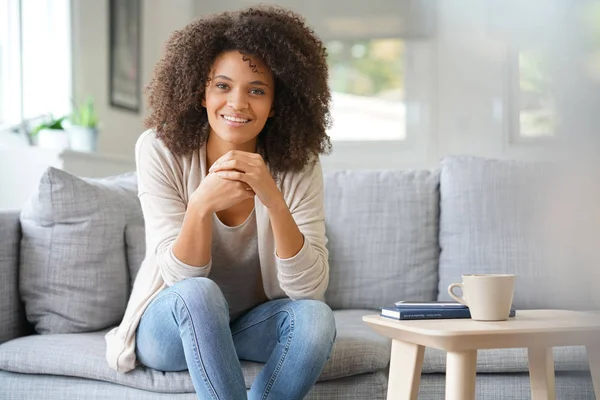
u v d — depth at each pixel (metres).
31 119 3.23
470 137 4.00
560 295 2.04
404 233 2.22
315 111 1.57
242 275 1.57
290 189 1.58
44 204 1.89
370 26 4.08
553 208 0.53
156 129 1.56
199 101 1.53
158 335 1.41
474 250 2.14
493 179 2.18
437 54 4.04
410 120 4.12
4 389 1.60
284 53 1.48
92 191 1.95
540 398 1.42
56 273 1.87
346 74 4.19
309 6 4.11
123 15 3.92
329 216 2.26
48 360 1.58
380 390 1.53
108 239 1.95
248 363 1.52
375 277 2.19
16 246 1.91
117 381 1.53
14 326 1.89
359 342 1.56
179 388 1.50
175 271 1.41
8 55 3.29
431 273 2.20
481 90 3.97
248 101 1.47
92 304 1.89
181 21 4.27
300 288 1.46
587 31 0.51
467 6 3.96
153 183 1.53
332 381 1.53
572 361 1.67
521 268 2.10
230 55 1.47
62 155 2.93
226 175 1.38
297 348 1.35
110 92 3.81
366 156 4.16
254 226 1.51
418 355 1.31
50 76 3.48
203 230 1.39
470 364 1.15
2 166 2.98
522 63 3.87
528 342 1.17
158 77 1.56
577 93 0.50
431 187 2.28
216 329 1.28
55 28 3.49
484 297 1.27
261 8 1.56
